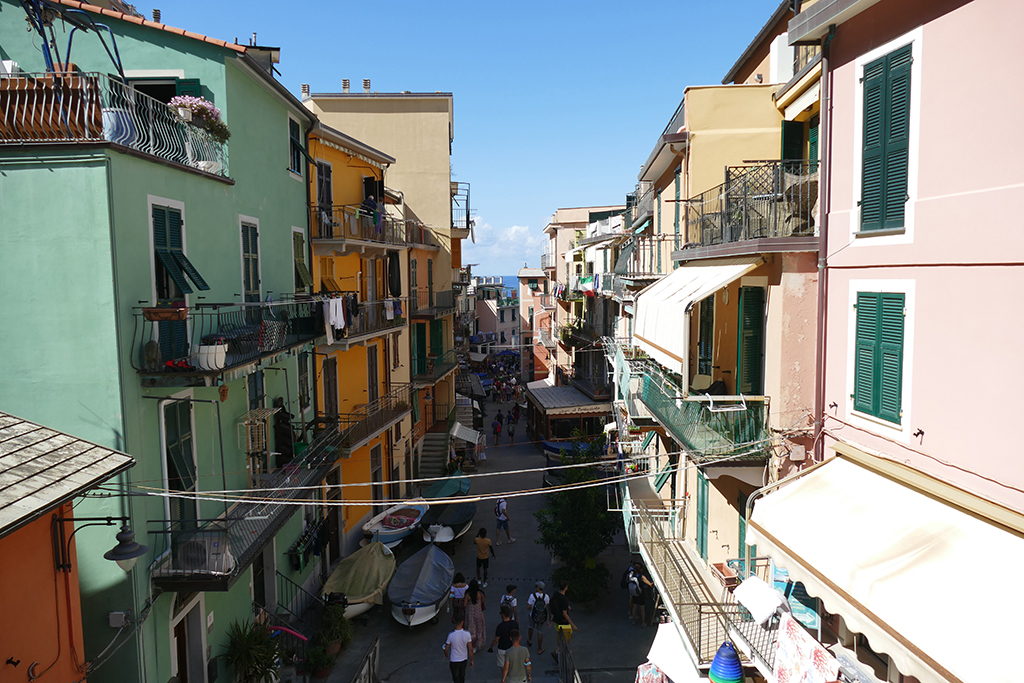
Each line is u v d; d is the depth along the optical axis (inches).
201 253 458.0
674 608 443.5
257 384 561.9
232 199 514.6
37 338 355.3
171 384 374.6
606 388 1285.7
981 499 264.8
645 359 729.6
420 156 1251.8
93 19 494.0
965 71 272.5
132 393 366.9
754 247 394.9
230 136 503.5
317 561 712.4
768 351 415.2
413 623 640.4
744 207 434.9
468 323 2289.6
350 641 617.9
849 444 353.1
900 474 307.4
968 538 262.1
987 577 241.3
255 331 487.8
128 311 365.1
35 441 278.5
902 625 245.3
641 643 627.2
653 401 569.6
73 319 354.0
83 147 345.7
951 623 231.6
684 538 615.2
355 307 695.1
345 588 657.0
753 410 415.8
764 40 645.9
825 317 376.2
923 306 298.7
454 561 840.9
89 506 358.3
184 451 425.1
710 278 443.2
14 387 357.1
